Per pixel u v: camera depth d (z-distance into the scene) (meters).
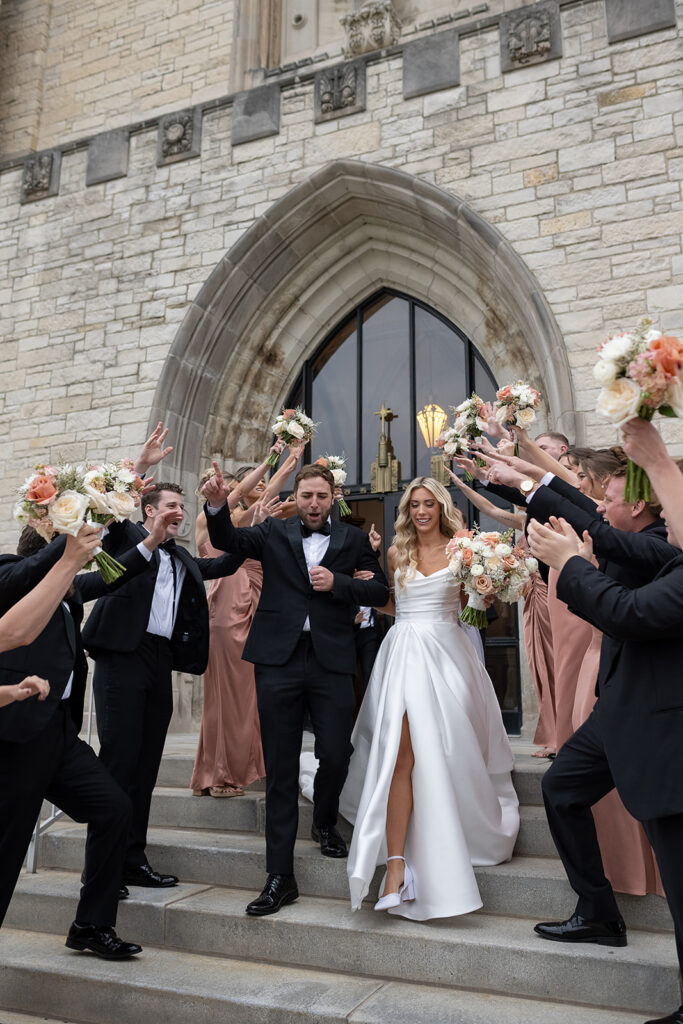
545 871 3.07
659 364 1.81
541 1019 2.42
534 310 6.29
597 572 2.15
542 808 3.63
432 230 7.07
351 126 7.32
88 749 2.99
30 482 2.26
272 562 3.41
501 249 6.46
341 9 8.95
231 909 3.10
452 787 2.98
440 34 7.10
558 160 6.50
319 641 3.25
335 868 3.25
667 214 6.09
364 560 3.56
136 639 3.36
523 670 6.34
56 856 3.88
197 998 2.65
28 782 2.61
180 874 3.59
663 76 6.29
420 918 2.85
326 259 7.72
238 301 7.62
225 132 7.87
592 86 6.50
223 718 4.03
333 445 7.81
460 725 3.13
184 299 7.73
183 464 7.46
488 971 2.66
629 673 2.15
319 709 3.26
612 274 6.18
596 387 6.05
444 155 6.90
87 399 7.98
